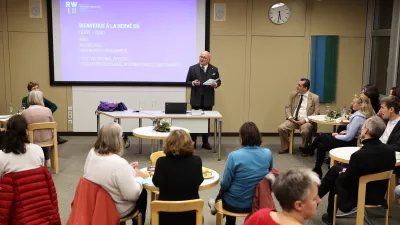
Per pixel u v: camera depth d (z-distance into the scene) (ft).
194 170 9.33
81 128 25.32
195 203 8.78
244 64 25.26
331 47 25.29
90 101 25.07
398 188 11.44
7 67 24.52
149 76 25.08
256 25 24.98
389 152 10.98
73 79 24.76
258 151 10.39
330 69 25.44
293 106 21.98
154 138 16.65
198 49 24.94
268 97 25.62
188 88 25.35
